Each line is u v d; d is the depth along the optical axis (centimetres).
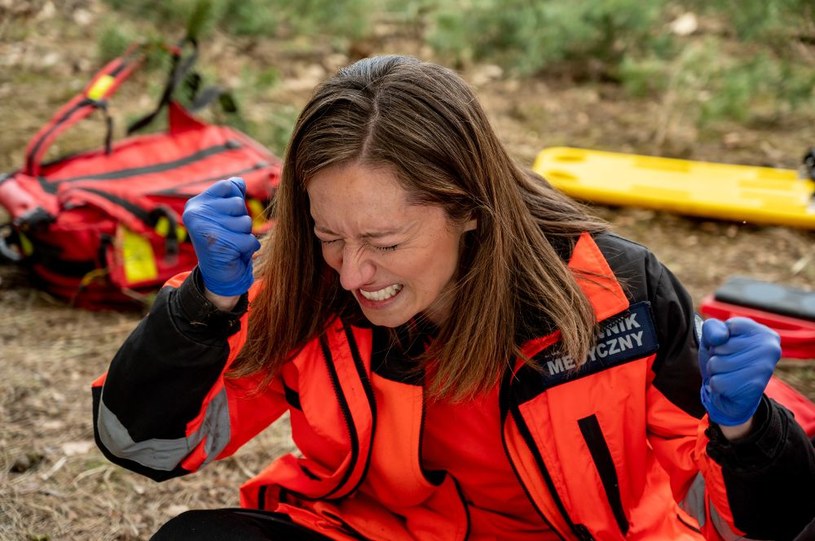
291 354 170
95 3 623
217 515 166
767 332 136
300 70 573
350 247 150
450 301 164
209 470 272
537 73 586
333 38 616
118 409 155
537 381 167
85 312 348
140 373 151
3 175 363
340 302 168
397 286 155
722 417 138
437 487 177
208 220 142
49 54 562
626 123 522
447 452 178
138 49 431
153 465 164
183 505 256
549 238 173
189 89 454
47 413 286
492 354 163
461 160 150
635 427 170
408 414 166
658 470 185
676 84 531
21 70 545
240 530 162
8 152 452
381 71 150
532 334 166
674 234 414
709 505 165
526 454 170
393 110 146
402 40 624
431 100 148
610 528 169
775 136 504
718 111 496
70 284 349
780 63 563
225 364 154
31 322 338
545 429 168
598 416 167
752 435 142
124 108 509
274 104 524
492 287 160
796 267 388
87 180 359
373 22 646
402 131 145
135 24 600
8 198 346
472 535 184
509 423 170
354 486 173
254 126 483
